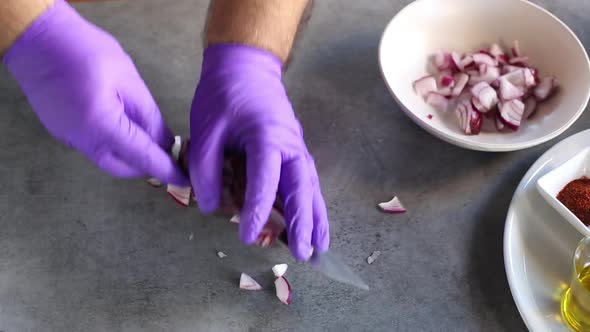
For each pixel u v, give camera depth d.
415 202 0.67
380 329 0.60
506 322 0.61
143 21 0.78
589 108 0.74
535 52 0.74
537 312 0.60
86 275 0.62
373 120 0.72
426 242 0.65
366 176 0.68
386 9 0.81
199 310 0.61
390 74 0.71
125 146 0.58
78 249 0.63
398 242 0.65
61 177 0.67
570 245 0.63
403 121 0.72
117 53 0.60
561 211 0.63
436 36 0.76
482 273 0.63
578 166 0.66
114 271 0.62
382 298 0.62
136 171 0.61
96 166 0.68
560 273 0.62
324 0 0.81
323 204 0.62
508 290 0.62
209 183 0.60
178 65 0.75
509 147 0.66
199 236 0.65
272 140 0.60
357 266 0.63
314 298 0.62
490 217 0.66
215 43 0.64
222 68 0.62
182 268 0.63
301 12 0.66
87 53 0.58
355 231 0.65
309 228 0.59
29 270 0.62
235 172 0.63
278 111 0.62
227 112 0.61
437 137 0.71
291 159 0.61
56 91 0.58
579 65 0.70
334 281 0.62
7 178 0.67
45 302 0.61
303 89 0.74
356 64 0.76
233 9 0.63
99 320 0.60
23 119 0.70
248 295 0.62
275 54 0.64
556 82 0.72
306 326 0.60
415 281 0.63
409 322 0.61
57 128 0.59
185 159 0.64
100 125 0.58
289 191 0.60
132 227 0.65
